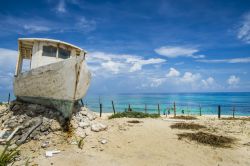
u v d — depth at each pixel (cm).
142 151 845
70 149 830
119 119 1586
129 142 949
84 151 820
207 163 739
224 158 782
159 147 895
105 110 5003
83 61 1111
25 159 734
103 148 863
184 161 753
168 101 8819
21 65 1502
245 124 1509
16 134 937
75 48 1345
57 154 780
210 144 938
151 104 6988
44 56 1237
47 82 1091
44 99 1144
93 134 1027
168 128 1266
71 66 1033
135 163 730
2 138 910
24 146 850
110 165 705
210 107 5750
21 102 1298
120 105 6581
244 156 805
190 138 1020
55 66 1043
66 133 970
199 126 1351
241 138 1065
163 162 742
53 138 916
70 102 1030
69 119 1037
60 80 1028
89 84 1302
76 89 1069
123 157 780
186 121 1666
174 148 884
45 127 962
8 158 695
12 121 1045
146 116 1969
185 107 5738
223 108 5384
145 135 1064
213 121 1705
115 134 1054
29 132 914
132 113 1977
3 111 1296
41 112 1091
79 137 960
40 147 842
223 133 1177
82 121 1121
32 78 1164
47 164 693
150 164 725
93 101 8938
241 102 7931
